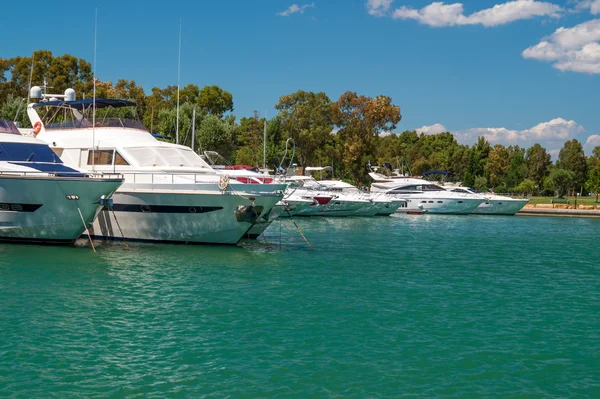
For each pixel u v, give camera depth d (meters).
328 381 10.20
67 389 9.66
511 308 15.49
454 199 54.91
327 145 85.94
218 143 68.06
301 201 35.41
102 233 25.03
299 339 12.34
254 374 10.42
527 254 26.31
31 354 11.14
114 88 78.94
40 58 75.50
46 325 12.87
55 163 23.77
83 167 25.73
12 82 73.62
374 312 14.66
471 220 49.03
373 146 88.00
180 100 87.12
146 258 21.19
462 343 12.39
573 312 15.16
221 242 24.42
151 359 11.04
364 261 22.61
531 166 118.88
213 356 11.24
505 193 99.88
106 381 10.01
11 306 14.28
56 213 22.03
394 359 11.34
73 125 27.28
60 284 16.73
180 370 10.54
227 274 18.89
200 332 12.66
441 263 22.80
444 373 10.72
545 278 19.97
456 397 9.73
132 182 24.30
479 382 10.36
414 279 19.16
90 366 10.64
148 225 24.25
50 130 27.55
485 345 12.31
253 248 24.83
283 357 11.27
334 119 86.62
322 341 12.25
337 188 50.84
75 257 20.84
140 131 27.39
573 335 13.14
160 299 15.36
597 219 54.16
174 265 20.08
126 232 24.62
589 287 18.42
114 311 14.10
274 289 16.91
